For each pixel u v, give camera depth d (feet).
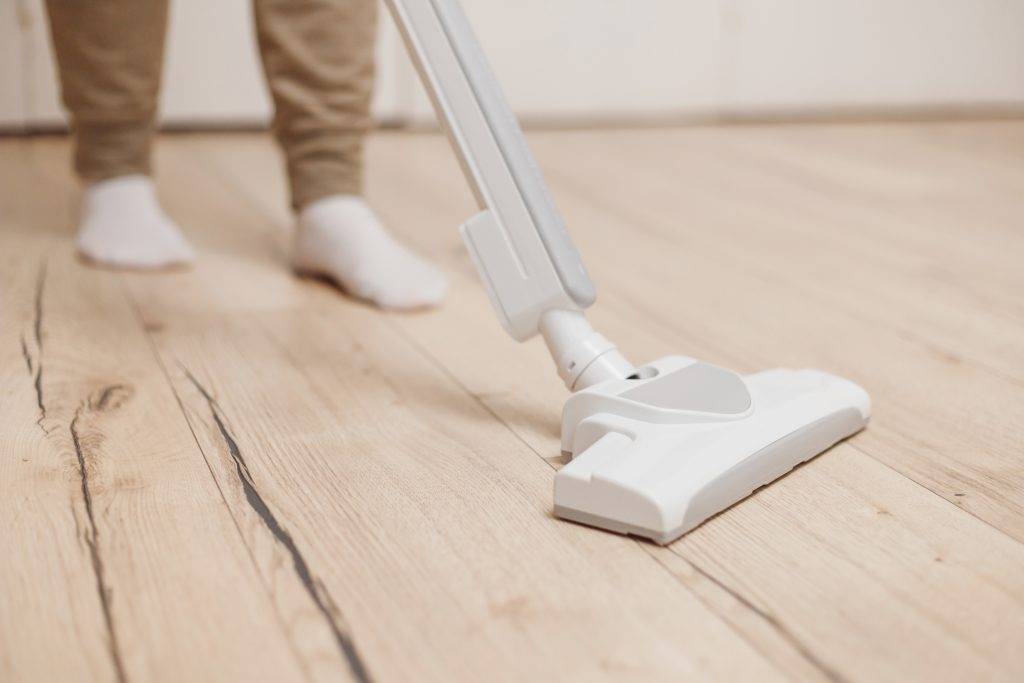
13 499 2.38
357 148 4.17
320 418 2.92
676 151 7.39
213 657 1.83
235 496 2.42
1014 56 9.32
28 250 4.55
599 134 8.01
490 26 7.97
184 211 5.35
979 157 7.39
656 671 1.80
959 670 1.82
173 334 3.60
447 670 1.80
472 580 2.08
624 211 5.61
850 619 1.96
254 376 3.23
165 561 2.13
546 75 8.22
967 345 3.64
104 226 4.41
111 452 2.65
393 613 1.96
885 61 9.07
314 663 1.81
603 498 2.25
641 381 2.53
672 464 2.28
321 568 2.11
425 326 3.76
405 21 2.66
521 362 3.42
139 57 4.30
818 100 9.01
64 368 3.25
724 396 2.50
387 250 4.06
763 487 2.51
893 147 7.73
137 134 4.49
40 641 1.86
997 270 4.60
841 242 5.04
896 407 3.07
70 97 4.36
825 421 2.64
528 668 1.80
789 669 1.81
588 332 2.63
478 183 2.64
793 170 6.81
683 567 2.14
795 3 8.67
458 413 2.98
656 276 4.44
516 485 2.51
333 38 3.98
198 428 2.82
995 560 2.19
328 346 3.53
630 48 8.36
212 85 7.40
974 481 2.58
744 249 4.89
